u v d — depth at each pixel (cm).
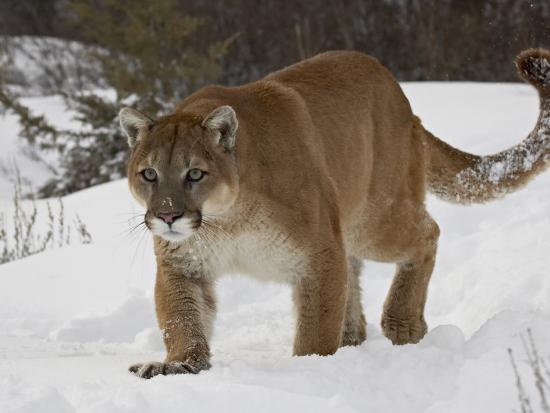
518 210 1404
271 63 3575
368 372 789
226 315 1234
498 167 1116
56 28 4266
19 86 3841
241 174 866
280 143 902
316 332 898
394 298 1084
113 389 720
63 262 1452
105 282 1359
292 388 739
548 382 707
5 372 775
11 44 4103
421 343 860
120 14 3341
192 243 881
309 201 895
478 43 3167
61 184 2739
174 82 2995
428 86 2319
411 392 746
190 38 3497
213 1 3712
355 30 3525
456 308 1196
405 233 1066
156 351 1062
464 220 1422
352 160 995
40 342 1076
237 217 873
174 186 841
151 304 1233
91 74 3809
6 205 2120
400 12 3484
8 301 1308
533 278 1116
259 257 898
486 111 1938
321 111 977
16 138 3189
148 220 846
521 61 1081
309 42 3400
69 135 2781
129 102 2936
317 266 894
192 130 857
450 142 1695
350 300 1117
